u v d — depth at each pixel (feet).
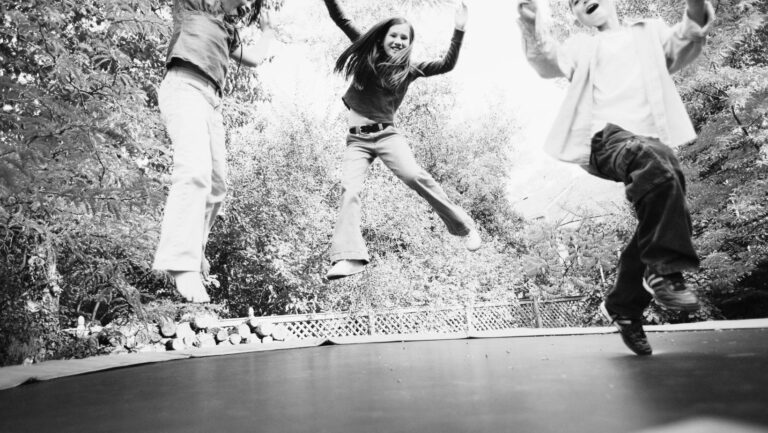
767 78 16.22
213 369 6.84
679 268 4.42
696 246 17.88
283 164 22.17
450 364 5.47
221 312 22.74
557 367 4.52
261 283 22.76
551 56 5.88
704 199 17.78
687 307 4.43
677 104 5.38
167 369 7.21
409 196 23.09
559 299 25.04
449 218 7.36
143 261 14.02
